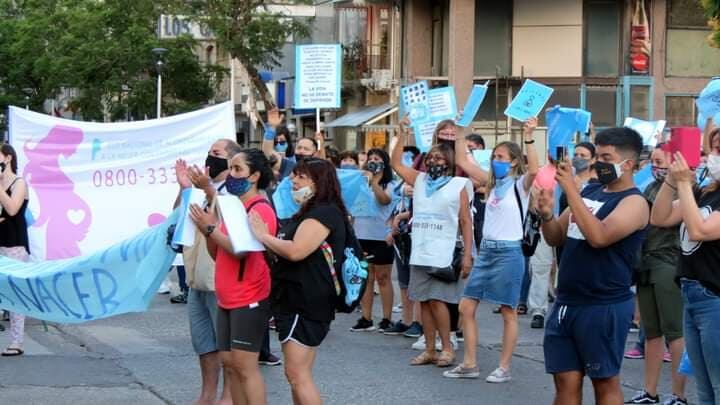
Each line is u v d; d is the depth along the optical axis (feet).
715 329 23.85
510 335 36.22
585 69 121.39
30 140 51.16
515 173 35.83
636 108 121.49
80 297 34.09
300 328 25.41
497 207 36.09
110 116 155.22
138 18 148.46
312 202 25.57
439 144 38.11
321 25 151.12
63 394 33.09
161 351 40.86
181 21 141.49
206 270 29.76
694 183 24.94
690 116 123.24
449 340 38.70
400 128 39.45
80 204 51.72
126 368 37.40
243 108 149.38
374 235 46.06
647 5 121.19
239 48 131.85
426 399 33.40
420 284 38.47
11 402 31.78
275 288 25.66
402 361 39.75
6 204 39.19
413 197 38.73
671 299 31.65
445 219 37.83
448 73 122.93
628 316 23.85
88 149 51.93
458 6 120.26
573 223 23.90
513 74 122.62
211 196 27.14
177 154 52.85
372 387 35.01
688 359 27.32
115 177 52.24
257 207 25.81
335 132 143.43
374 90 134.92
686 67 122.72
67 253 51.55
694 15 122.31
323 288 25.35
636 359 40.50
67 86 163.53
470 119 38.58
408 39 129.59
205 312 30.81
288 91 150.71
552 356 24.38
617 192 23.86
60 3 177.68
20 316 39.37
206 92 154.61
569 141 32.71
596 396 24.47
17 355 39.19
